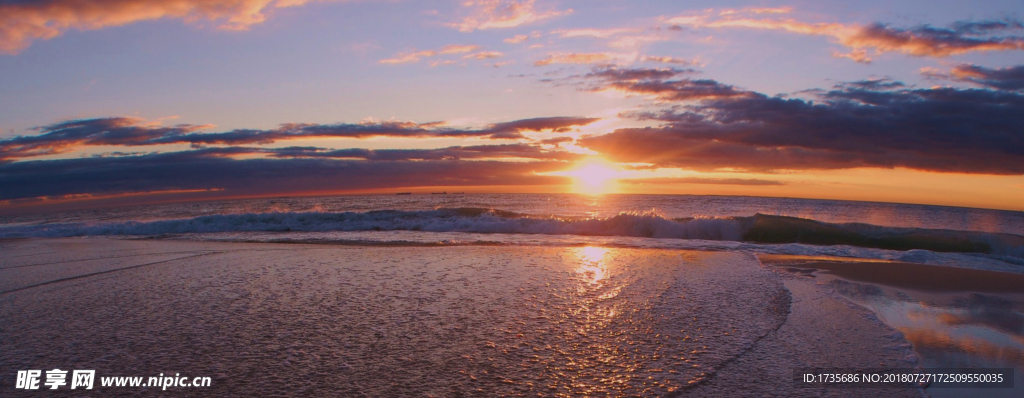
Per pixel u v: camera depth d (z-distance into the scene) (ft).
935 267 27.02
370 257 29.01
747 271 24.43
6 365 12.01
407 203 126.52
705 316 16.26
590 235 47.78
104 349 13.07
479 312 16.46
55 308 17.31
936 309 18.29
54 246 37.86
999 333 15.34
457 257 28.91
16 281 22.56
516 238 42.80
